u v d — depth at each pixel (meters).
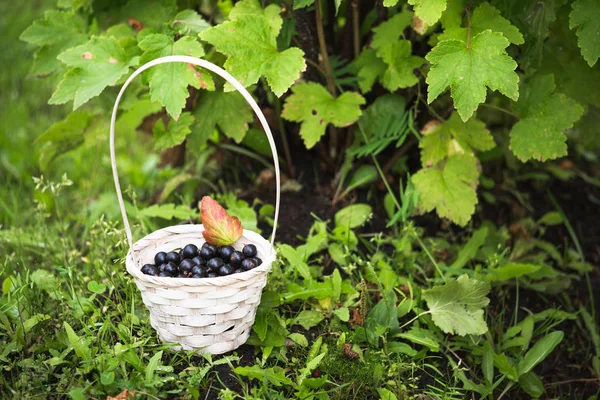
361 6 1.13
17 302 0.94
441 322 0.97
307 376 0.92
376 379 0.92
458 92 0.92
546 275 1.10
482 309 1.03
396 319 0.97
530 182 1.28
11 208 1.20
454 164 1.06
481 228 1.10
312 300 0.99
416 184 1.06
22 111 1.41
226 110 1.08
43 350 0.91
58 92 0.98
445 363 0.99
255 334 0.94
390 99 1.09
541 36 1.01
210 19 1.11
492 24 0.97
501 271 1.04
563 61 1.07
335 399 0.90
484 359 0.98
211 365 0.89
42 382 0.88
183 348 0.90
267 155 1.19
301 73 1.12
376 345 0.95
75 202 1.23
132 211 1.10
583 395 1.02
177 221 1.13
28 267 1.07
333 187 1.16
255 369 0.89
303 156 1.21
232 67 0.95
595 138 1.22
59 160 1.31
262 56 0.96
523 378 0.99
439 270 1.02
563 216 1.18
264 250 0.92
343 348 0.93
